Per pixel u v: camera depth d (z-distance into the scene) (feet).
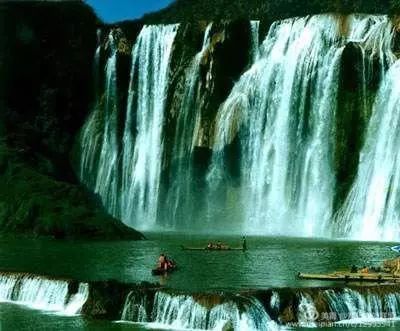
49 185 263.90
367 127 270.26
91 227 239.30
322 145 282.36
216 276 143.02
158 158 332.39
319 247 203.82
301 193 285.84
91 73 359.46
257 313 115.44
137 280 137.69
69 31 358.64
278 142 297.33
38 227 241.96
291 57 301.02
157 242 226.99
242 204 303.89
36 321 124.36
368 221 254.27
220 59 323.37
